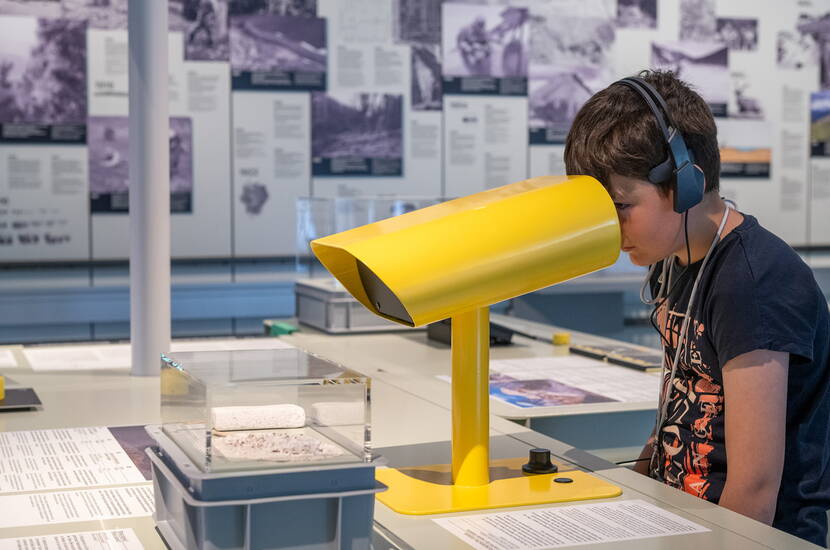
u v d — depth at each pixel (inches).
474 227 42.9
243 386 39.1
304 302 125.2
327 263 46.4
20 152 190.1
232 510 36.9
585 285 196.5
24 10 188.7
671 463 55.2
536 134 221.1
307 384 40.1
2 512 45.6
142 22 82.0
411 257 41.6
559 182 46.6
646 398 77.3
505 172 219.9
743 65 233.1
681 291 55.2
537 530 42.7
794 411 53.0
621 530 42.7
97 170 194.5
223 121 202.1
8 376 85.2
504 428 64.3
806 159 238.7
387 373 87.4
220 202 203.0
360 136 210.5
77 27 191.6
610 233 45.0
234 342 108.7
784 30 235.1
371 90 210.5
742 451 48.7
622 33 225.0
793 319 49.0
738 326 49.1
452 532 42.4
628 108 47.8
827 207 240.7
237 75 202.1
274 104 204.8
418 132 214.1
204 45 199.6
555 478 50.7
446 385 81.0
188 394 40.4
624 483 50.7
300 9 204.8
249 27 202.1
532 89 220.1
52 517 44.9
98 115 193.8
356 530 38.3
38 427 65.0
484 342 48.6
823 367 52.9
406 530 42.7
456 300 42.1
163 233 84.4
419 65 212.8
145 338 84.7
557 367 92.4
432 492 48.0
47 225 192.7
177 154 199.6
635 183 47.6
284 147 206.1
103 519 44.6
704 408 53.6
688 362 54.1
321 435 39.9
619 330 212.7
